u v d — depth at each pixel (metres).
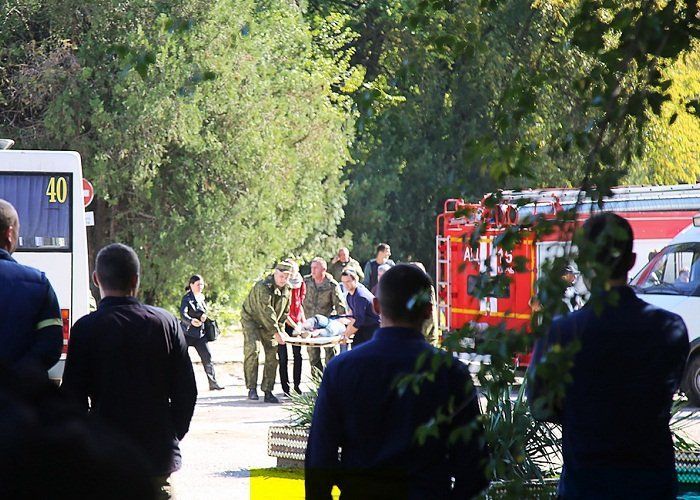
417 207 89.25
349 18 80.62
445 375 8.63
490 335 7.61
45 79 57.09
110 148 57.56
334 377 8.80
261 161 61.81
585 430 8.72
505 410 15.52
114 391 11.53
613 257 7.41
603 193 8.03
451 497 8.69
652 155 62.59
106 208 61.50
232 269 61.47
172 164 61.19
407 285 8.86
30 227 32.09
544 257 7.55
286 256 68.12
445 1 11.43
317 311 40.56
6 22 58.41
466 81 81.12
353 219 87.81
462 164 8.82
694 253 39.03
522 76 9.61
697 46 9.43
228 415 35.09
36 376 5.61
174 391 11.86
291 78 65.06
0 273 12.16
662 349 8.68
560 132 8.95
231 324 66.69
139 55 12.09
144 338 11.61
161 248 60.88
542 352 7.82
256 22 61.28
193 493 21.70
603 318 8.68
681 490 14.23
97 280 11.93
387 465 8.60
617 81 8.67
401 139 84.56
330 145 66.56
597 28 9.45
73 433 5.25
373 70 90.38
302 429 21.92
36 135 58.84
